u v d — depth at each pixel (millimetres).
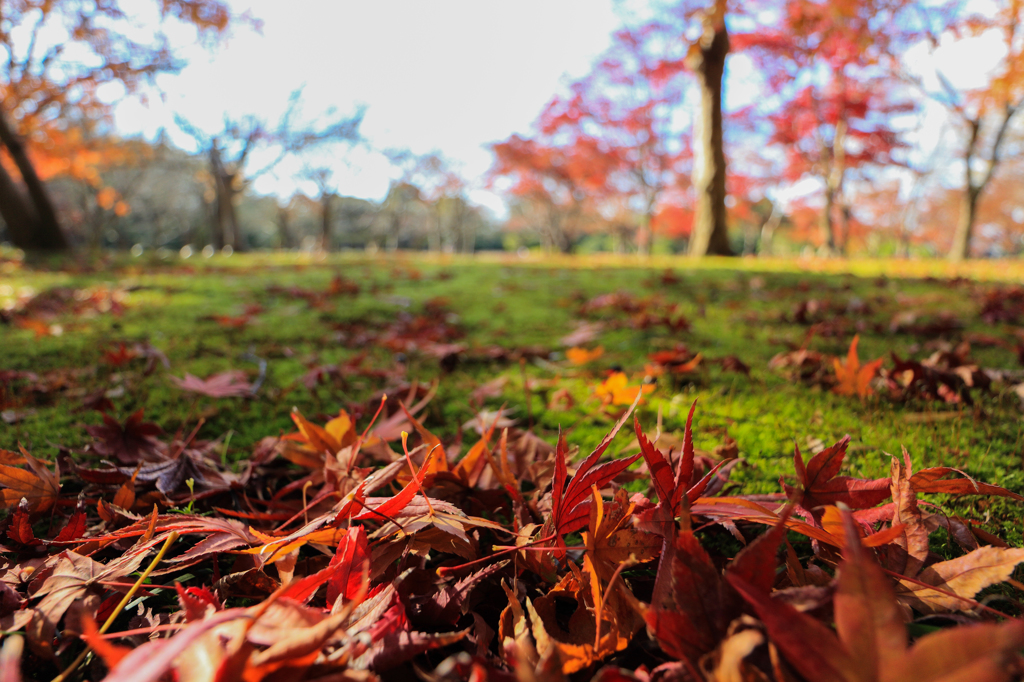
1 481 357
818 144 7805
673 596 234
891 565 284
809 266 2291
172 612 310
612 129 8578
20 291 1361
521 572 307
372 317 1169
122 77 3750
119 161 6535
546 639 247
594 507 278
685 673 219
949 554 339
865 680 173
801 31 3553
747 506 307
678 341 901
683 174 8891
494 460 358
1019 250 13211
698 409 578
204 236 12773
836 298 1317
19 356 771
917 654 167
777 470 442
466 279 1908
